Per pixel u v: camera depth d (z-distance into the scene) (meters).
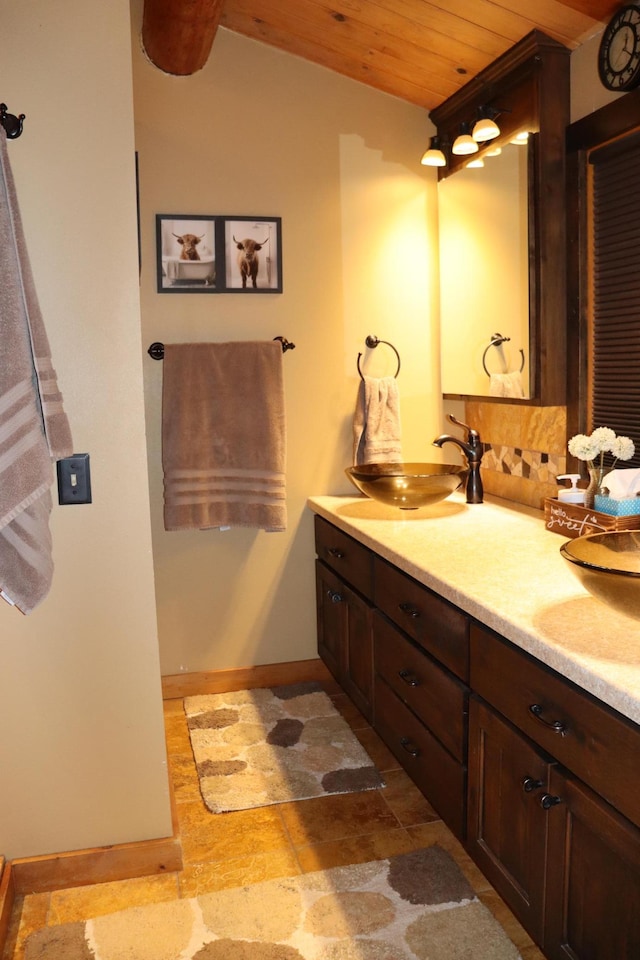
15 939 1.85
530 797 1.54
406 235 3.18
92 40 1.78
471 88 2.75
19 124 1.73
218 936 1.83
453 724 1.90
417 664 2.11
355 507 2.92
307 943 1.80
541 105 2.35
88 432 1.89
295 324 3.12
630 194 2.12
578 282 2.34
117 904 1.96
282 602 3.27
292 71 3.01
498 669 1.66
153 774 2.04
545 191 2.37
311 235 3.09
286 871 2.08
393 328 3.22
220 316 3.06
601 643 1.44
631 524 2.08
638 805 1.21
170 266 2.98
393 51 2.74
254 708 3.06
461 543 2.25
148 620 1.98
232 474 2.98
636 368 2.13
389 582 2.31
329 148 3.07
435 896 1.96
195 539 3.15
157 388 3.04
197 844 2.21
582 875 1.38
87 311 1.86
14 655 1.93
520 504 2.85
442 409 3.31
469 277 2.89
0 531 1.51
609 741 1.28
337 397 3.21
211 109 2.96
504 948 1.77
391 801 2.41
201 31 2.49
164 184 2.95
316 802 2.40
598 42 2.23
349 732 2.85
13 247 1.50
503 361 2.66
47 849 2.03
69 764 2.00
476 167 2.81
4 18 1.74
